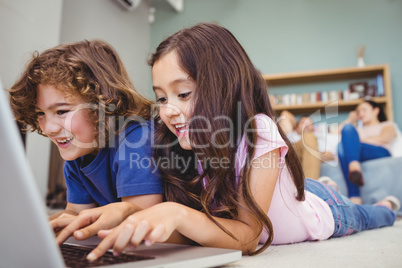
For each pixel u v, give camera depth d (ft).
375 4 14.61
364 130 9.42
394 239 3.54
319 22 15.16
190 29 2.70
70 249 1.85
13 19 8.43
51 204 9.29
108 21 13.93
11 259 1.17
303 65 15.11
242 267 1.92
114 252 1.56
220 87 2.55
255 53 15.70
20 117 2.67
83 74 2.66
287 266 1.96
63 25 11.62
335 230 3.71
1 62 8.09
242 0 16.19
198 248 1.91
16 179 1.05
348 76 13.99
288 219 3.13
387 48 14.28
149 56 3.00
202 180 2.71
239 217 2.39
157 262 1.47
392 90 13.97
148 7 16.87
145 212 1.77
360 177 7.71
